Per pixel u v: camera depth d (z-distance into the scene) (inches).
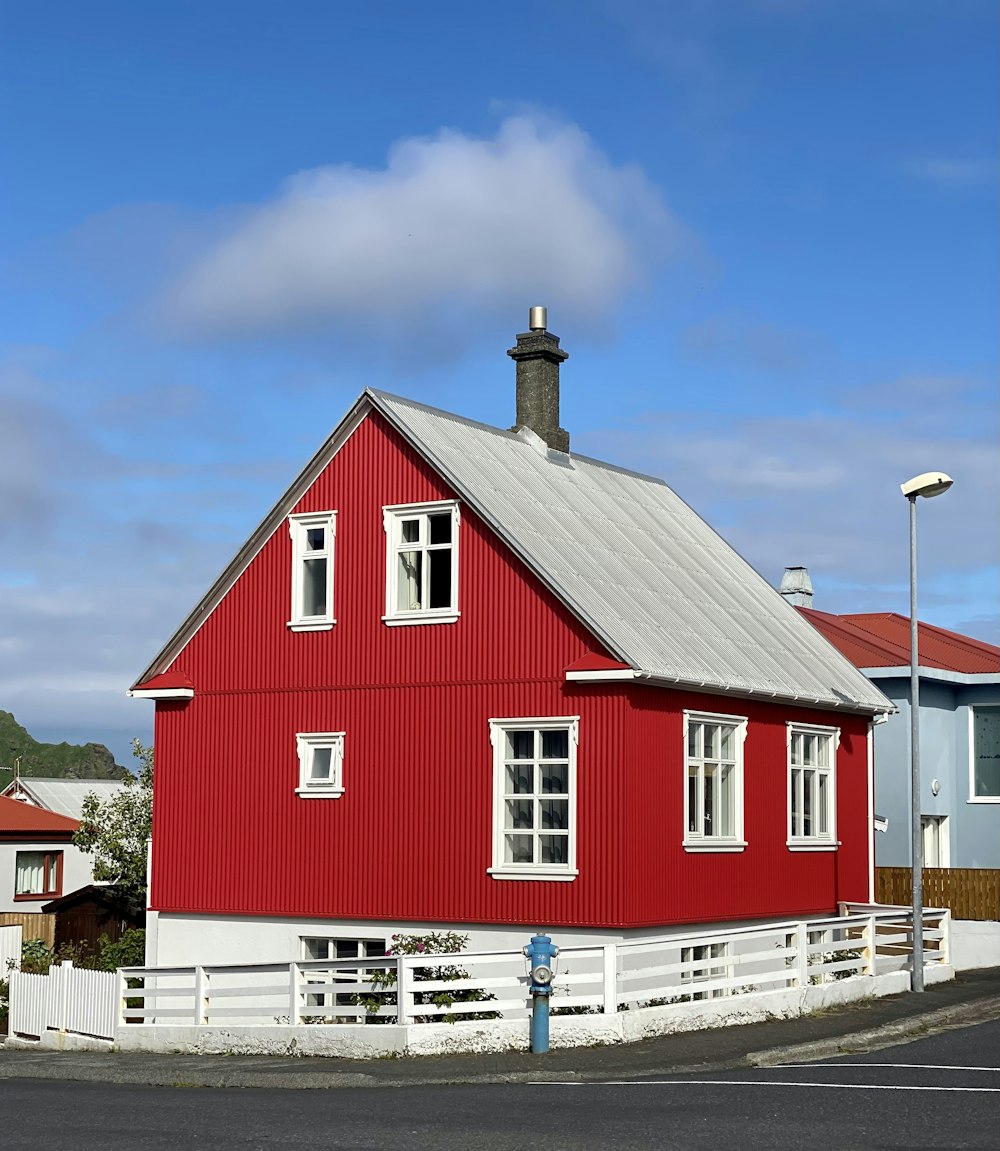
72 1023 1010.1
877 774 1486.2
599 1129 545.3
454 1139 530.6
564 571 1011.3
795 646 1226.0
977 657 1589.6
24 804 2023.9
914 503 983.6
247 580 1112.2
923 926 1194.0
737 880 1057.5
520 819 987.3
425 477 1044.5
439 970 930.7
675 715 999.6
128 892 1482.5
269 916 1071.6
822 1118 561.0
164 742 1134.4
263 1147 523.5
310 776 1068.5
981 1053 751.1
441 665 1023.0
